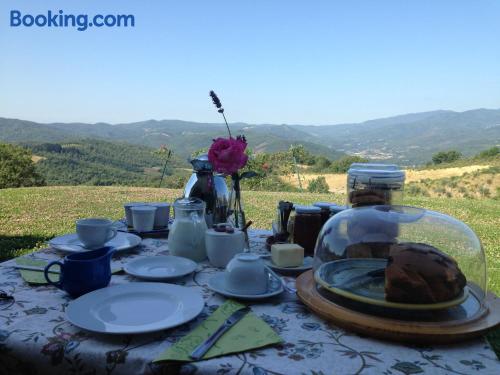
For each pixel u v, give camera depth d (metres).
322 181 20.91
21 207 9.36
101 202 10.54
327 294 1.11
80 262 1.11
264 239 1.96
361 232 1.24
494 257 5.96
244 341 0.88
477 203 13.37
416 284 0.95
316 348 0.87
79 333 0.91
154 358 0.81
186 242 1.53
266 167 4.09
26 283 1.25
